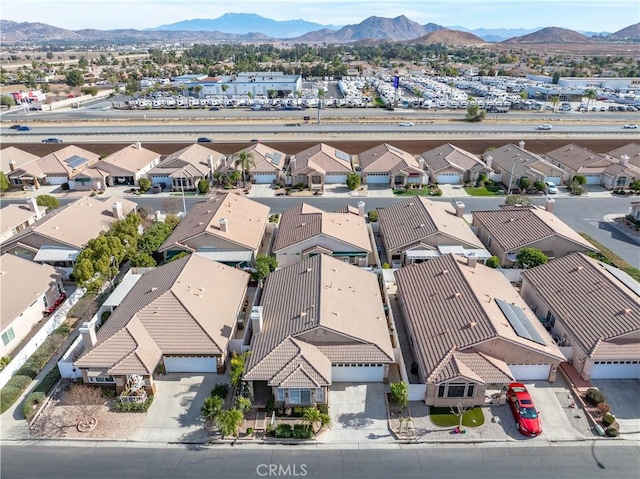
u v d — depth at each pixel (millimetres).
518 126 125688
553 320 44938
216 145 106062
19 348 44719
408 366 41031
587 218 74250
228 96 178750
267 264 53344
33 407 36406
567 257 49906
